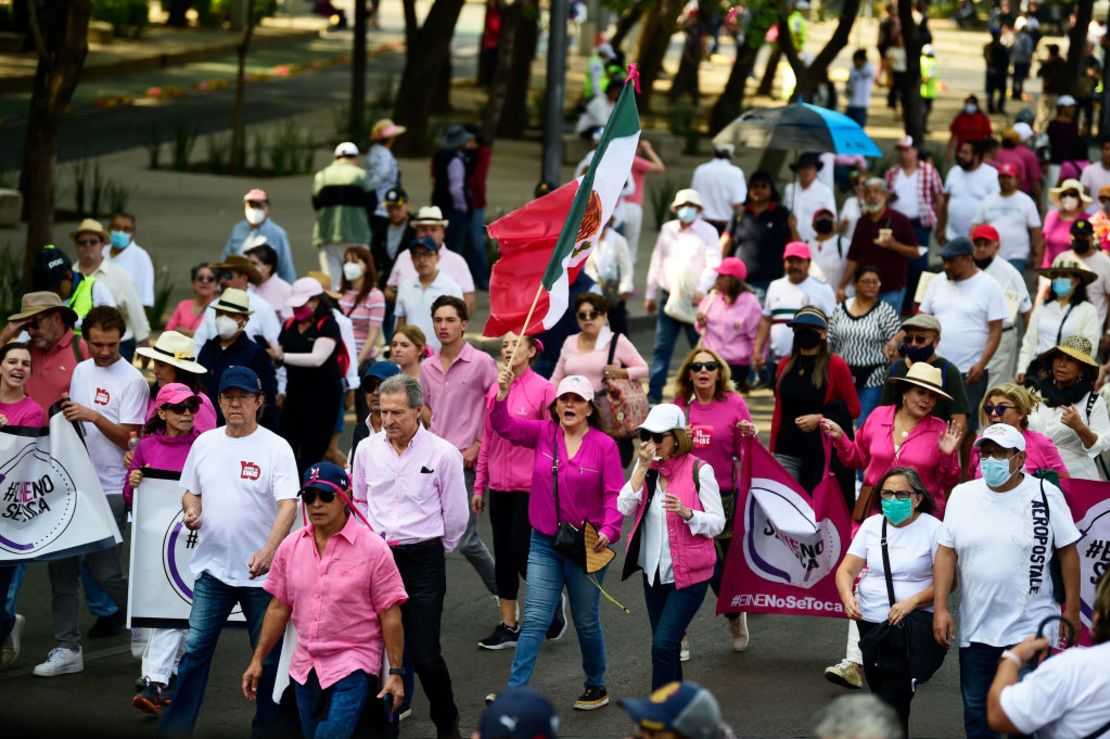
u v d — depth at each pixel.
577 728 22.27
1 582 24.00
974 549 19.94
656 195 73.81
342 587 19.28
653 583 22.42
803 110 48.56
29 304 26.03
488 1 111.44
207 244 58.56
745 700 23.42
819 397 27.66
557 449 22.72
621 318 31.00
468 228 54.28
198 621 21.61
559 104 53.22
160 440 23.05
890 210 43.12
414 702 23.83
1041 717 15.61
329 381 31.70
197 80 107.00
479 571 26.64
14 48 105.12
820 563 24.45
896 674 20.73
